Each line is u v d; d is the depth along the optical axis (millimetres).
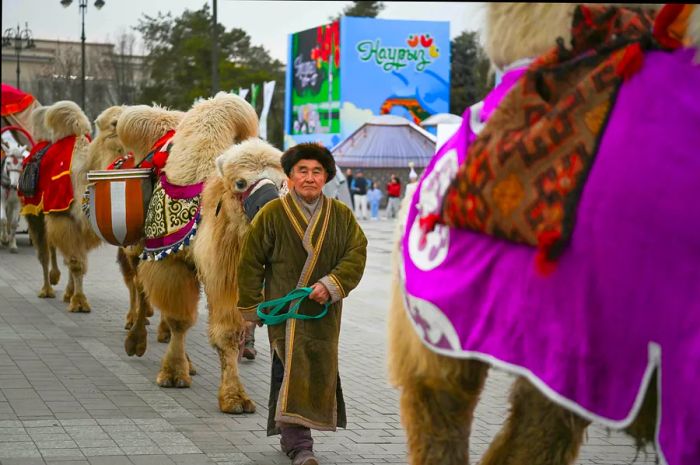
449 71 44281
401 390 3729
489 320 3164
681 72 2891
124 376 8227
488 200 3129
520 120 3164
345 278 5590
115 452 5934
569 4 3254
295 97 46156
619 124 2893
